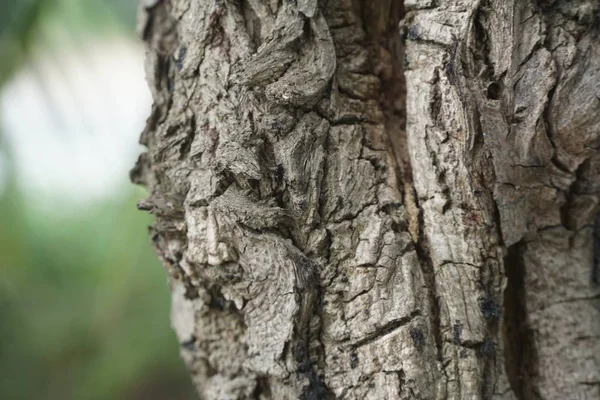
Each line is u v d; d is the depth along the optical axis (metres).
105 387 1.29
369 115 0.67
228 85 0.66
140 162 0.71
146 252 1.24
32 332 1.45
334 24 0.67
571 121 0.65
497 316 0.65
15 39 1.01
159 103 0.69
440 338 0.65
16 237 1.29
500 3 0.64
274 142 0.65
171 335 1.27
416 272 0.65
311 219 0.65
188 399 1.29
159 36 0.71
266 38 0.66
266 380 0.68
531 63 0.65
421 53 0.65
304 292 0.64
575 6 0.65
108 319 1.30
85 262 1.58
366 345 0.64
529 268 0.68
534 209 0.67
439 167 0.65
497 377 0.65
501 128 0.65
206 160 0.66
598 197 0.67
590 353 0.67
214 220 0.65
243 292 0.65
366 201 0.65
